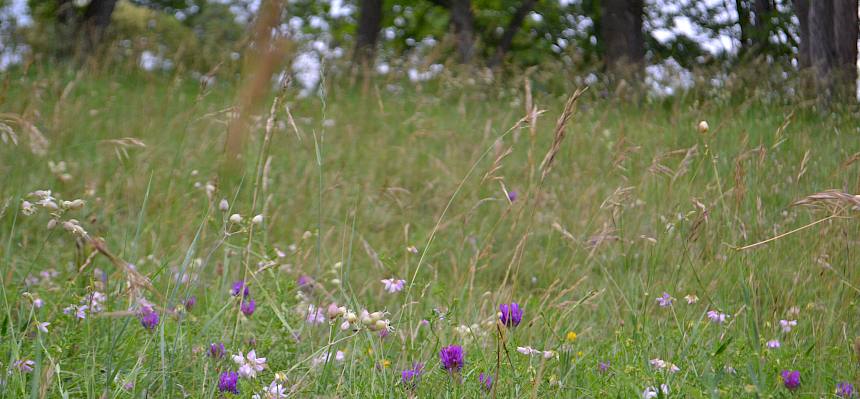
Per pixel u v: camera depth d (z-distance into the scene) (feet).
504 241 16.24
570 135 24.07
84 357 9.06
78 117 23.27
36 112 18.47
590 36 75.20
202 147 19.74
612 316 11.80
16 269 12.35
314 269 13.82
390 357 10.03
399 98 33.50
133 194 17.25
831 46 37.68
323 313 10.39
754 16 59.88
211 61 34.94
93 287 9.63
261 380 8.54
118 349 9.14
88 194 15.90
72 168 18.74
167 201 15.78
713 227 12.81
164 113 25.70
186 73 34.12
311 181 19.66
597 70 35.45
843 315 10.62
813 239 12.75
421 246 16.57
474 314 11.20
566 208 17.74
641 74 32.63
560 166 21.21
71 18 50.96
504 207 18.10
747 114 28.09
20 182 16.17
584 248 13.98
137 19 71.31
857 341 8.22
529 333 10.30
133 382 8.23
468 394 8.39
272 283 11.30
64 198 16.39
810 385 8.46
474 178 21.27
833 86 30.50
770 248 12.13
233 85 22.66
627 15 52.34
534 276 15.02
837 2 37.45
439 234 17.20
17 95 22.07
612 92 32.50
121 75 35.12
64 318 9.56
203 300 11.43
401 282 10.25
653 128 24.47
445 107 33.35
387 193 19.02
